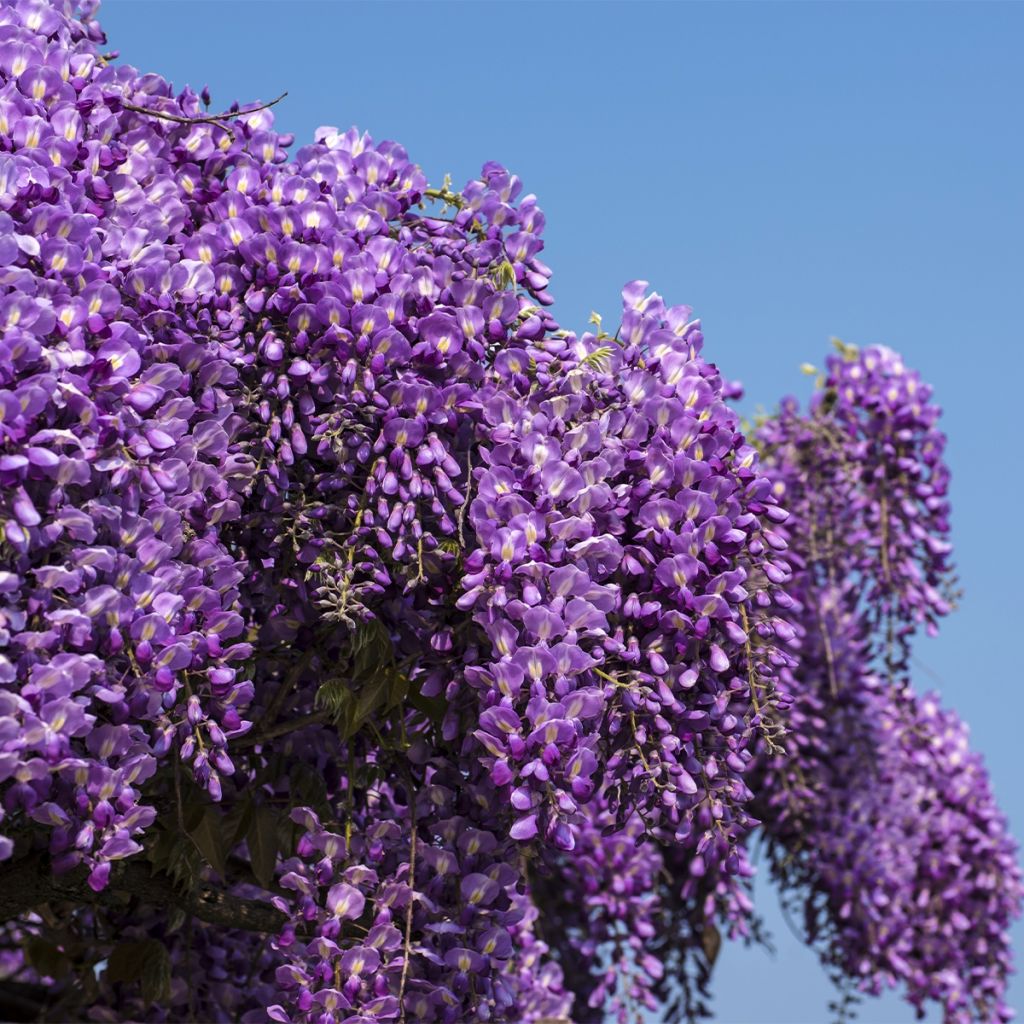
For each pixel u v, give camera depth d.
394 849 3.39
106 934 4.13
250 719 3.53
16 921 4.16
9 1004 4.64
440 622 3.22
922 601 5.75
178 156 3.36
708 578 3.07
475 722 3.22
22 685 2.53
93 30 3.53
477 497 3.00
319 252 3.15
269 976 4.22
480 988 3.28
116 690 2.69
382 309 3.10
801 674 6.47
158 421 2.89
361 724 3.39
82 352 2.67
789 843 6.82
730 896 6.32
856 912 6.62
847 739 6.59
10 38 3.15
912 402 5.88
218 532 3.21
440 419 3.09
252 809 3.49
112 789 2.69
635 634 3.11
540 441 3.04
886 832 6.66
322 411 3.18
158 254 3.03
